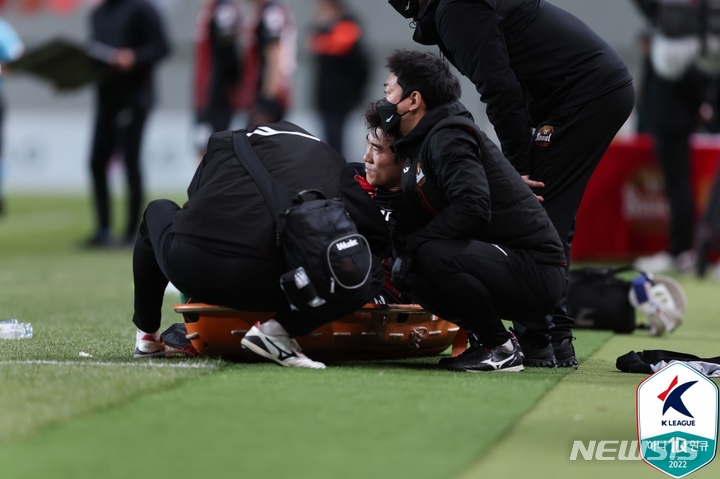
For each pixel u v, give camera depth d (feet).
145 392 41.60
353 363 52.06
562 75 52.01
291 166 48.91
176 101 256.32
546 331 52.80
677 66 108.88
